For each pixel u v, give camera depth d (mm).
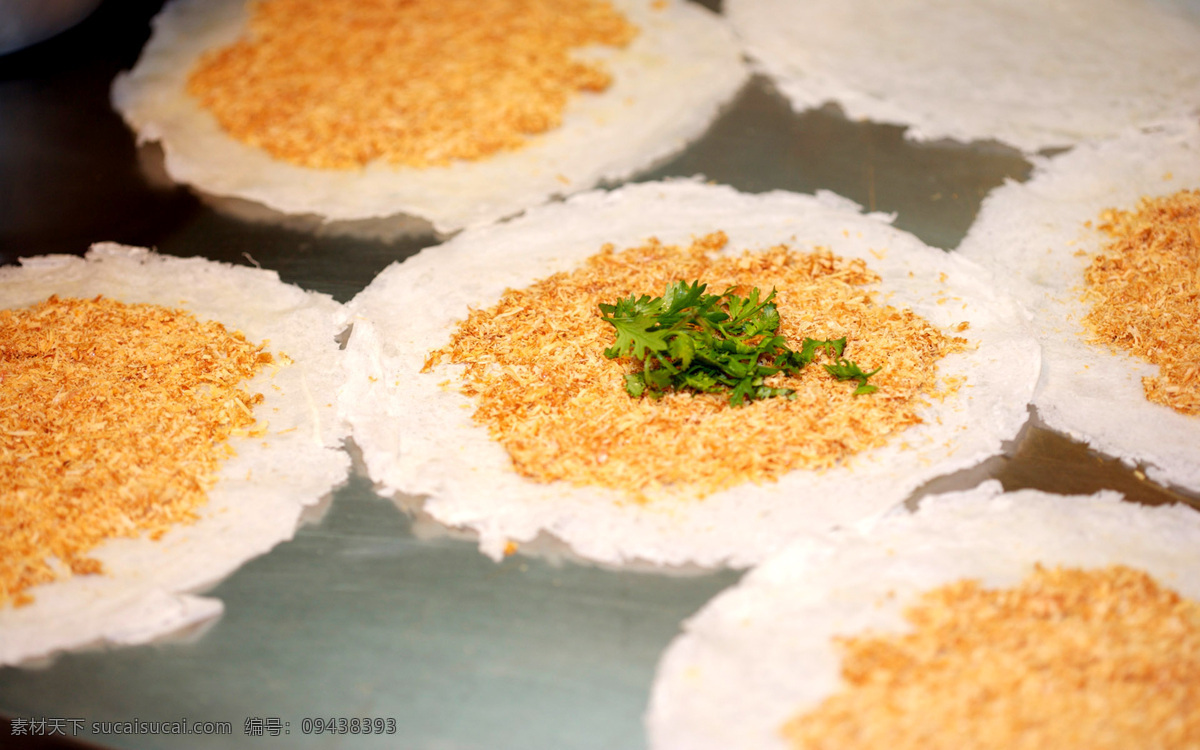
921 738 567
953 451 636
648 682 588
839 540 613
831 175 747
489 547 618
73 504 627
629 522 620
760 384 647
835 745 569
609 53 825
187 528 625
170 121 790
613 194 737
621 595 605
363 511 629
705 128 776
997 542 611
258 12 860
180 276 711
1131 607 591
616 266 698
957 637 585
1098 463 634
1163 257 693
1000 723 568
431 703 586
